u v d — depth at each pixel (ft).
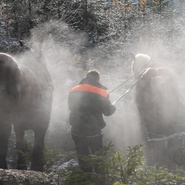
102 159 18.12
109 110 22.74
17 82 20.62
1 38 62.64
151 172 17.61
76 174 18.17
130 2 68.59
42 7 72.08
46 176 18.83
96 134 22.65
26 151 24.66
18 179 17.38
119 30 65.00
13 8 65.67
